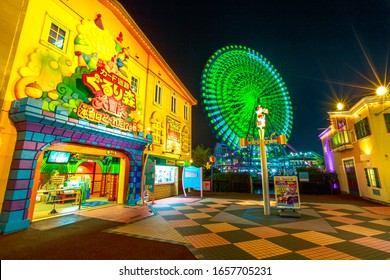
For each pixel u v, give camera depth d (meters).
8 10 6.33
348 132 17.22
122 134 9.80
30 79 6.62
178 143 16.72
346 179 18.80
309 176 20.72
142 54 12.94
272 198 16.56
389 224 7.48
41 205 10.23
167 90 15.70
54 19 7.74
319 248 4.93
